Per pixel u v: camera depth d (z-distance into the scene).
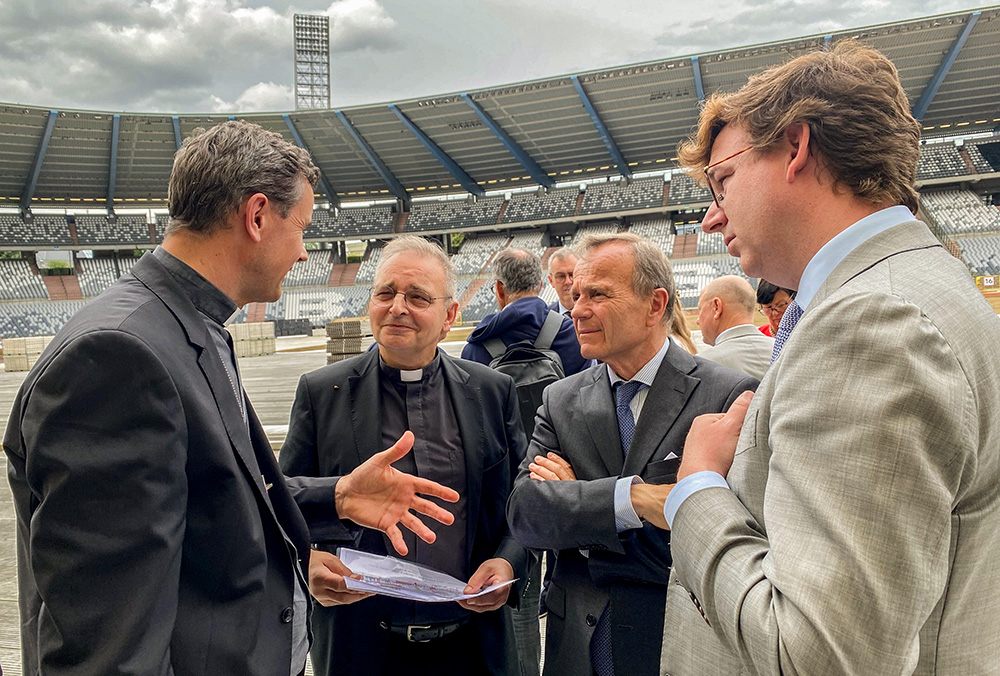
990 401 0.76
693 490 0.99
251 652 1.19
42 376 1.00
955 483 0.73
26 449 1.00
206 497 1.17
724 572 0.86
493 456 2.01
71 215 42.66
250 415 1.42
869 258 0.89
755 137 0.99
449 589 1.60
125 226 43.41
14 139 34.56
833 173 0.94
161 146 37.59
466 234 45.28
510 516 1.71
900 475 0.71
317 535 1.72
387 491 1.64
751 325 3.17
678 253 37.94
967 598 0.77
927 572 0.70
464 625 1.91
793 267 1.02
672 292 1.73
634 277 1.68
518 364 2.85
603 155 38.94
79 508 0.97
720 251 37.09
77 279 41.41
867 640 0.68
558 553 1.76
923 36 27.42
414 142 38.03
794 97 0.95
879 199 0.93
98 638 0.95
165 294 1.22
